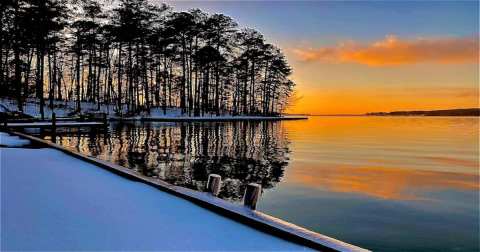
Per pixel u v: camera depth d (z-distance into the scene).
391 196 9.34
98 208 4.31
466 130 46.16
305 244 3.24
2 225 3.59
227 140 22.09
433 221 7.31
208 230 3.63
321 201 8.67
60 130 25.25
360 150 20.64
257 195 4.15
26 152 9.83
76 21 42.00
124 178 6.23
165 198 4.85
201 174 10.96
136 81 47.47
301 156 16.80
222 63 55.06
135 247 3.12
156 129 28.91
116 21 43.22
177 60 50.50
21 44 37.09
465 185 11.07
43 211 4.11
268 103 68.44
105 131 25.55
